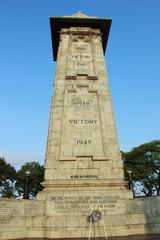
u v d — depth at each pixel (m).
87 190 19.81
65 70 24.69
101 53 25.98
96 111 22.98
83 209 19.16
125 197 19.75
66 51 25.75
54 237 17.92
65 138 21.75
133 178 62.72
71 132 22.00
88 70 24.92
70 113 22.70
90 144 21.69
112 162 21.06
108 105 23.34
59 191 19.67
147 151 64.44
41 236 18.11
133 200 19.62
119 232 18.38
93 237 17.98
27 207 18.77
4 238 17.34
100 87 24.11
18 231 17.94
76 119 22.50
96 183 20.20
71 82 24.09
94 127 22.31
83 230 18.31
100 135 22.06
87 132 22.09
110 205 19.41
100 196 19.61
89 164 20.95
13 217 18.11
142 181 63.88
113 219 18.83
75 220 18.59
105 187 20.12
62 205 19.19
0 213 17.77
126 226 18.64
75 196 19.48
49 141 21.55
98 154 21.34
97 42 26.64
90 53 25.89
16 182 72.19
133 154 65.00
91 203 19.38
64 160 20.94
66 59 25.31
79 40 26.55
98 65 25.23
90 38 26.75
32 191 71.69
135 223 18.81
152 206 19.14
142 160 63.47
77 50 25.91
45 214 18.89
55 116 22.48
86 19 27.30
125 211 19.30
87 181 20.28
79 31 27.02
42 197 19.39
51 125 22.12
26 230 18.17
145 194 64.81
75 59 25.38
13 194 71.81
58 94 23.42
